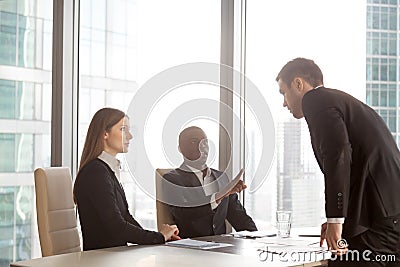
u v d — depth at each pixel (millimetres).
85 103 5527
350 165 3350
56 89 5395
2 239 5469
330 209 3316
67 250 4117
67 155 5430
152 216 5480
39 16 5465
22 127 5457
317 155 3482
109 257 3365
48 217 4012
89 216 3973
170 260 3285
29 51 5469
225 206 4711
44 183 4027
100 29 5562
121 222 3883
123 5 5559
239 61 5367
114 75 5559
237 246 3760
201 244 3816
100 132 4102
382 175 3396
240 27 5375
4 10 5441
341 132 3346
